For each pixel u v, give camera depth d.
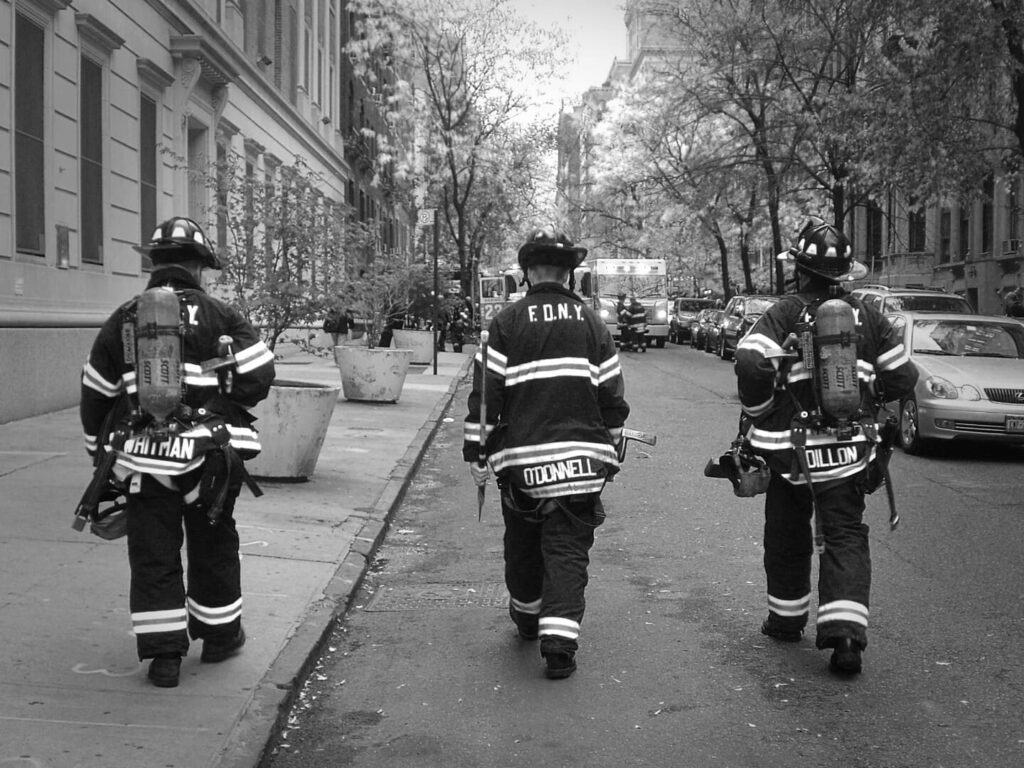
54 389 14.39
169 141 19.80
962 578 7.52
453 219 42.25
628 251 57.19
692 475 11.93
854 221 51.22
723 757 4.55
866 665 5.71
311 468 10.45
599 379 5.54
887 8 22.25
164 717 4.59
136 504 4.88
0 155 13.04
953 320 14.73
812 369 5.41
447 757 4.55
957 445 14.46
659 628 6.36
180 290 5.02
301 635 5.80
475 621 6.53
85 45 15.73
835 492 5.52
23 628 5.61
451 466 12.62
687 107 37.25
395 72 37.91
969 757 4.56
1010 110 22.70
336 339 26.47
